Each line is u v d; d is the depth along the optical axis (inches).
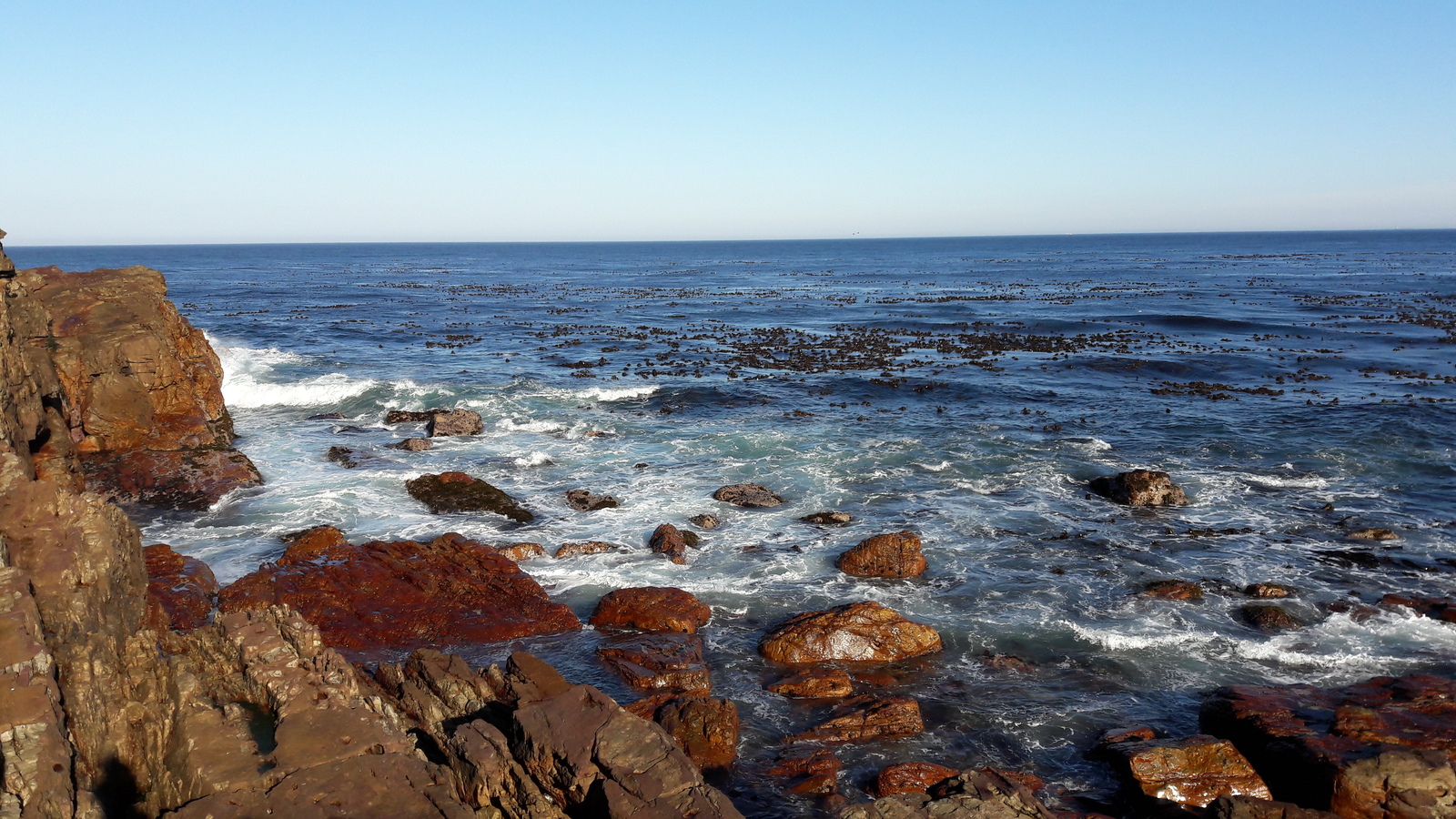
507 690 491.5
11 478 474.0
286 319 2901.1
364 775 357.7
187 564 761.0
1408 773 455.5
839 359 2050.9
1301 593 769.6
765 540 909.8
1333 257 6919.3
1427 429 1273.4
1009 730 572.1
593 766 386.6
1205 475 1119.0
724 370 1911.9
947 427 1379.2
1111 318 2800.2
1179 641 690.8
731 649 681.0
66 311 1192.2
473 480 1032.8
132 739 411.5
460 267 7278.5
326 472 1114.7
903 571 819.4
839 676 622.5
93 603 424.2
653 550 874.1
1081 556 866.8
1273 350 2130.9
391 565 778.8
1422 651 665.0
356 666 604.7
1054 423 1393.9
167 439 1142.3
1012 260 7445.9
